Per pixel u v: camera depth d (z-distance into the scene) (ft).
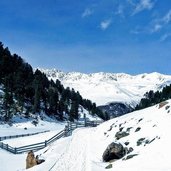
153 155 90.02
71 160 118.01
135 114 172.45
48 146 184.24
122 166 92.48
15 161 155.74
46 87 558.15
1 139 212.84
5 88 397.19
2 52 487.61
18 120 343.87
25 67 514.27
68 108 556.92
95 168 98.22
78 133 233.35
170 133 101.55
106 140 157.89
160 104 147.33
